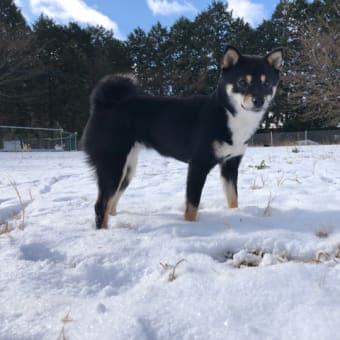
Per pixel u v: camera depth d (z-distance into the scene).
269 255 0.64
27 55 6.27
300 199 1.00
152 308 0.46
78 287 0.55
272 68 0.92
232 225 0.79
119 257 0.64
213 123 0.86
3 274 0.57
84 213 0.97
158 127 0.92
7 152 4.26
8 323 0.44
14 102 6.91
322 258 0.62
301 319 0.43
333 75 4.55
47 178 1.76
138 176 1.72
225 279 0.53
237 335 0.40
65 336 0.41
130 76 1.00
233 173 0.96
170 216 0.90
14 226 0.85
